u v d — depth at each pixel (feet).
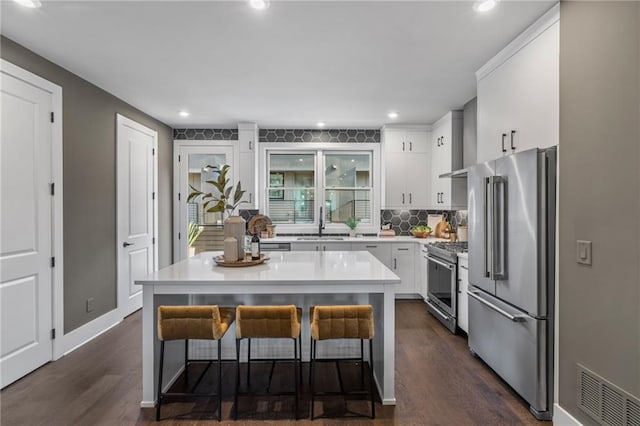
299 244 16.58
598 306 6.00
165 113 15.25
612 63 5.69
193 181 18.21
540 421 7.15
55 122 9.94
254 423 7.10
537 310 7.19
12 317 8.63
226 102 13.60
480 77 10.30
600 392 5.95
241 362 9.94
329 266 9.15
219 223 18.28
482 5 7.09
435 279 13.88
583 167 6.34
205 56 9.47
